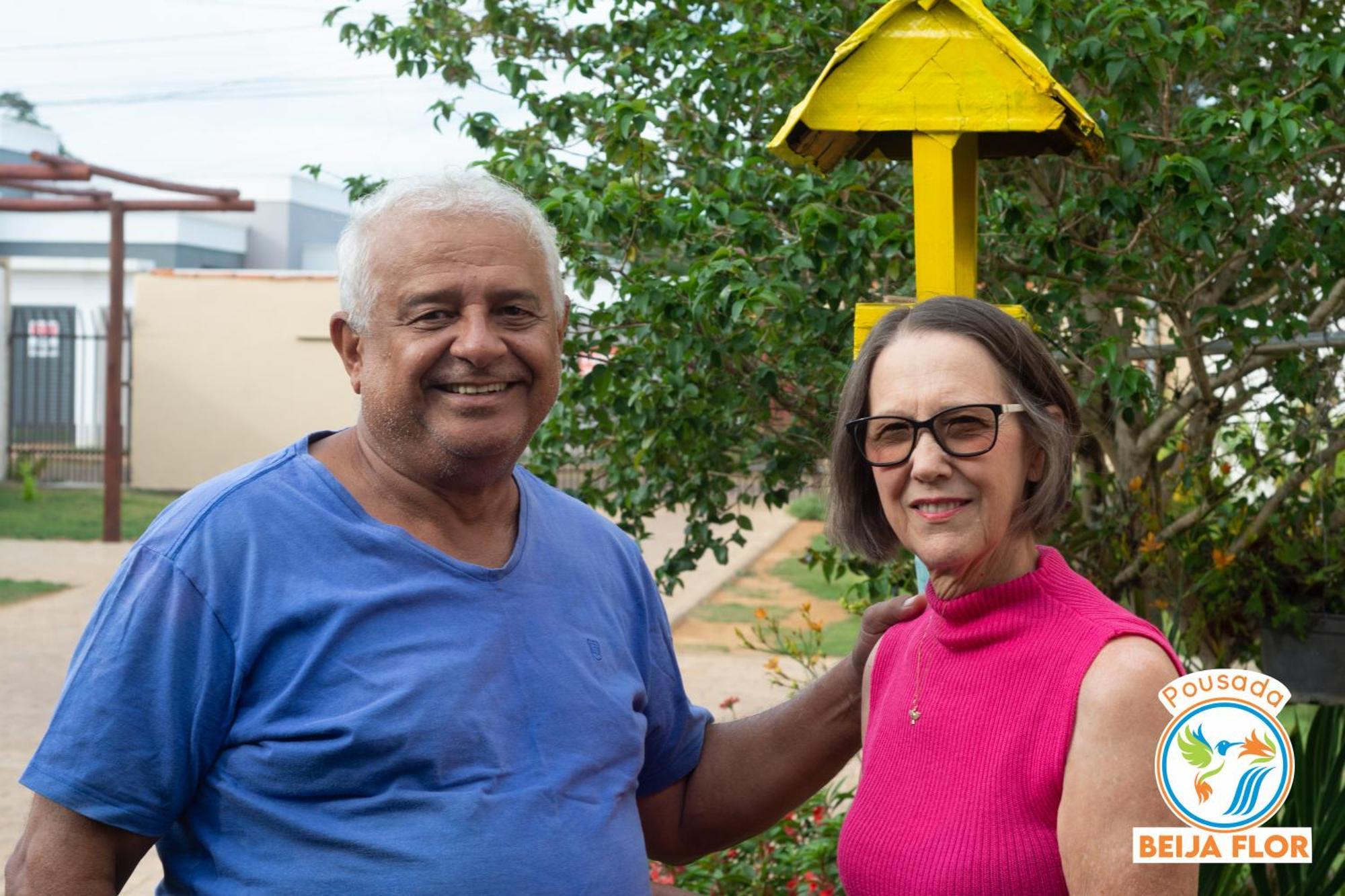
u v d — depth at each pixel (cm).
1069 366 344
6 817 572
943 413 171
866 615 214
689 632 984
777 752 228
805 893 340
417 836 181
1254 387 379
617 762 204
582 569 213
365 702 184
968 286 233
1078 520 374
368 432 201
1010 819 163
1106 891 153
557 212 336
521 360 195
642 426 358
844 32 351
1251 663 491
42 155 1447
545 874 186
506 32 432
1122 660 159
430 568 194
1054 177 380
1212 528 389
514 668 195
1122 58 294
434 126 429
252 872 183
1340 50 295
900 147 254
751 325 334
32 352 2492
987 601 172
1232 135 308
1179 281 347
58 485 2036
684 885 352
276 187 4016
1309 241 345
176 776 183
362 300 196
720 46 361
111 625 183
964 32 217
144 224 3747
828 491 197
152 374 1953
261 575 187
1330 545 374
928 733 175
